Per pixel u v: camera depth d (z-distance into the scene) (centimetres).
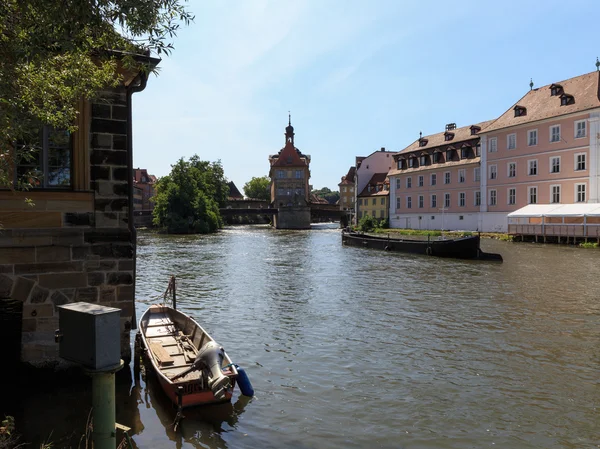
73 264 838
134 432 667
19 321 884
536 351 1043
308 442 652
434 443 652
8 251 801
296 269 2597
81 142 843
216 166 10231
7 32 494
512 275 2223
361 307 1531
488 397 802
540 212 4109
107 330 329
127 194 877
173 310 1162
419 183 6378
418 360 993
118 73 836
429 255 3338
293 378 894
